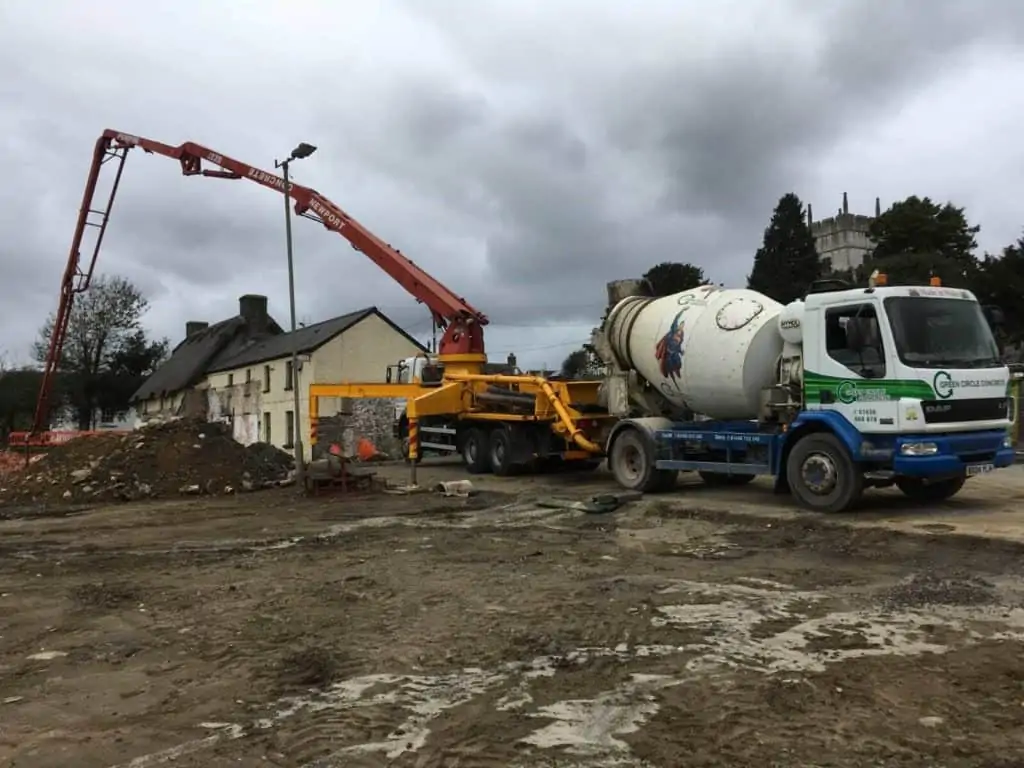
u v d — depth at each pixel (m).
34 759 4.16
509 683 5.04
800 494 11.25
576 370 21.58
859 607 6.59
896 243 46.97
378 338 35.38
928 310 10.48
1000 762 3.82
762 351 12.30
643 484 13.85
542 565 8.64
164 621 6.85
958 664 5.15
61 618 7.12
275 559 9.54
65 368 59.72
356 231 21.97
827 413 10.88
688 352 13.21
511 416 18.34
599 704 4.64
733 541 9.77
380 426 33.50
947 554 8.53
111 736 4.43
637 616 6.46
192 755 4.15
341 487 16.42
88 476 17.58
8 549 11.14
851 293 10.66
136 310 63.69
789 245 50.94
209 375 44.84
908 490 12.01
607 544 9.87
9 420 60.19
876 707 4.49
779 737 4.14
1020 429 19.31
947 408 10.12
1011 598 6.75
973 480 14.30
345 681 5.18
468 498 14.82
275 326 48.41
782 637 5.82
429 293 20.47
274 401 36.59
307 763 4.01
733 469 12.40
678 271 50.16
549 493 15.08
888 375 10.16
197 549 10.53
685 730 4.26
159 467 18.06
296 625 6.53
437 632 6.19
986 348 10.74
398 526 11.85
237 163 24.25
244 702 4.89
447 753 4.07
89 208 31.62
